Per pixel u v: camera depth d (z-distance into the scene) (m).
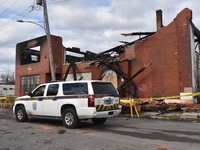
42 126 8.80
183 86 16.02
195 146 5.52
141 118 11.38
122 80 19.28
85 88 8.02
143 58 18.64
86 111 7.75
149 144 5.73
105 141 6.09
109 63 20.00
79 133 7.27
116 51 22.30
